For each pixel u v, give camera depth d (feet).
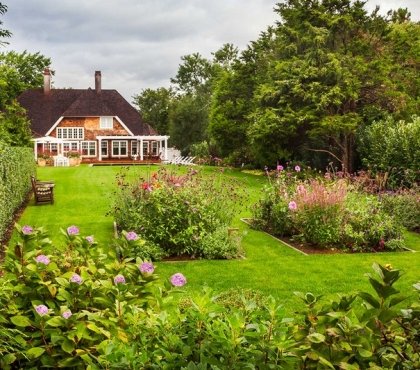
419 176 56.44
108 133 165.37
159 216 30.42
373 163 67.82
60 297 10.34
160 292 10.18
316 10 84.17
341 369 7.05
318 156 90.17
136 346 7.95
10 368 9.58
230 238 31.22
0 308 10.36
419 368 7.11
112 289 10.41
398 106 80.23
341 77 80.23
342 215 33.37
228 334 7.38
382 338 7.47
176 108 191.31
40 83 183.62
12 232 37.29
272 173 42.27
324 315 7.63
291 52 89.76
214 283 24.40
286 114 82.84
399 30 96.22
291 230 35.94
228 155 116.47
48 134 160.86
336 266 27.91
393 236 33.37
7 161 39.58
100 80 171.12
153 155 167.63
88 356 9.05
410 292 22.63
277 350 7.35
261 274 26.12
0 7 57.16
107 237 36.29
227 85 109.60
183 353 7.47
